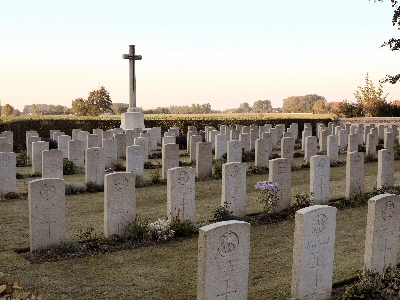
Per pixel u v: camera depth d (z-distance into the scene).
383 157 15.50
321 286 7.92
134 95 33.06
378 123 41.75
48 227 10.01
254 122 40.25
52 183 9.96
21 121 31.80
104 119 36.69
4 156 15.04
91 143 23.98
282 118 42.31
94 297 7.81
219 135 23.75
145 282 8.45
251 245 10.55
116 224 10.81
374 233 8.42
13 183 15.30
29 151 23.89
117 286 8.26
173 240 10.79
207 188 16.80
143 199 15.09
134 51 32.56
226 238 6.96
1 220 12.40
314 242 7.72
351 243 10.69
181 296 7.89
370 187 16.78
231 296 7.14
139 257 9.70
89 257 9.66
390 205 8.58
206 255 6.82
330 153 22.44
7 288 7.77
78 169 20.22
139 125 33.06
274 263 9.43
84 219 12.62
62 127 34.66
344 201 14.16
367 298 7.27
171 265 9.28
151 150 28.84
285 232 11.52
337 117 45.88
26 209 13.58
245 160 23.42
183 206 11.61
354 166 14.58
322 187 14.26
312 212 7.62
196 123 38.78
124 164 22.56
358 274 8.61
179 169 11.45
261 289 8.17
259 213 13.23
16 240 10.73
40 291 7.97
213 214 13.19
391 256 8.79
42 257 9.60
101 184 16.73
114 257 9.67
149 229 10.86
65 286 8.21
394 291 7.30
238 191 12.67
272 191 12.93
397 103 45.84
